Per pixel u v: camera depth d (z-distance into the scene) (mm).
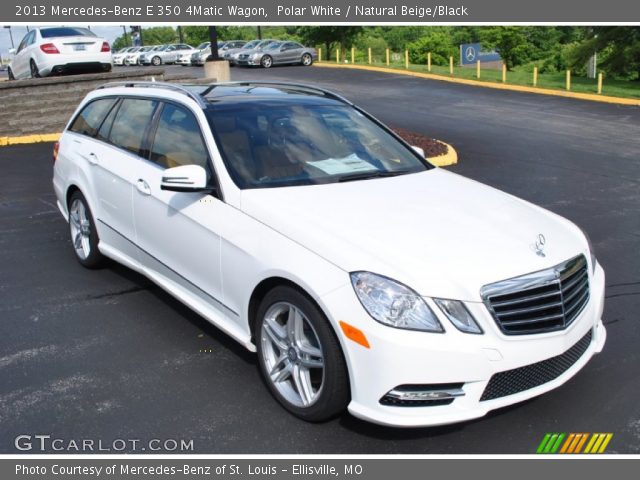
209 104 4711
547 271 3482
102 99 5949
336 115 5102
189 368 4246
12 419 3668
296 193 4074
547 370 3484
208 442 3502
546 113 18844
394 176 4570
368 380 3232
